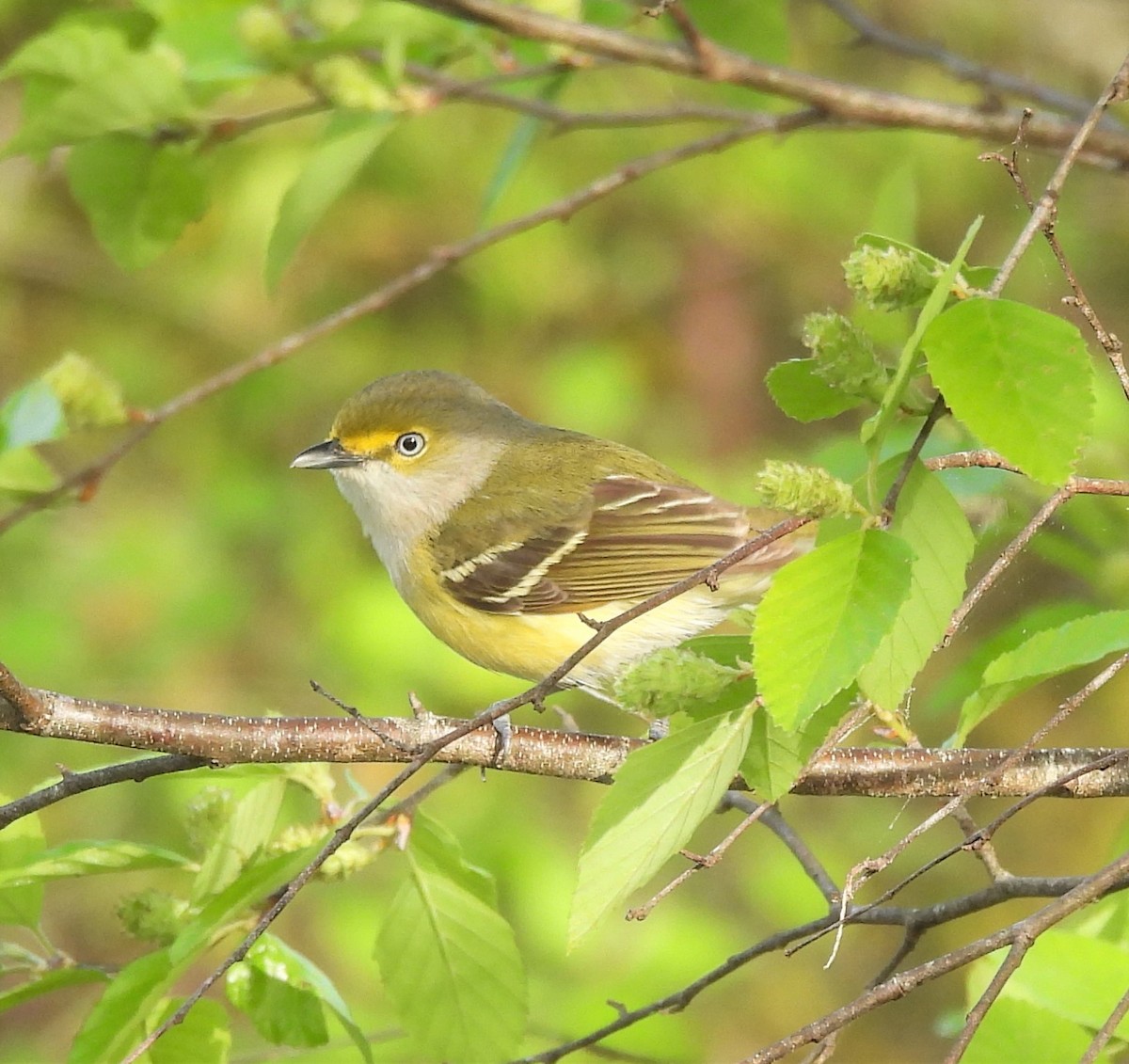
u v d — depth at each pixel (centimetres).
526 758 802
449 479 1110
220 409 2123
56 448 2077
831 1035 638
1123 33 1894
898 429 828
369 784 1784
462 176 2164
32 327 2127
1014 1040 612
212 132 920
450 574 1091
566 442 1130
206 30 905
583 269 2200
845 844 1902
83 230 2158
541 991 1652
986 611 1045
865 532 554
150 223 975
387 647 1886
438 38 905
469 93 949
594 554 1066
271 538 2039
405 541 1118
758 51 1077
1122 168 1016
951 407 539
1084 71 1894
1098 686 614
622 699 608
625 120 998
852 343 592
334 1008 746
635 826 603
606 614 1060
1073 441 531
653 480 1098
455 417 1120
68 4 1689
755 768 640
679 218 2205
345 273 2173
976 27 1944
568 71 938
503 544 1080
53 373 653
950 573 604
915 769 755
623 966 1709
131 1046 721
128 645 1933
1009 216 2091
